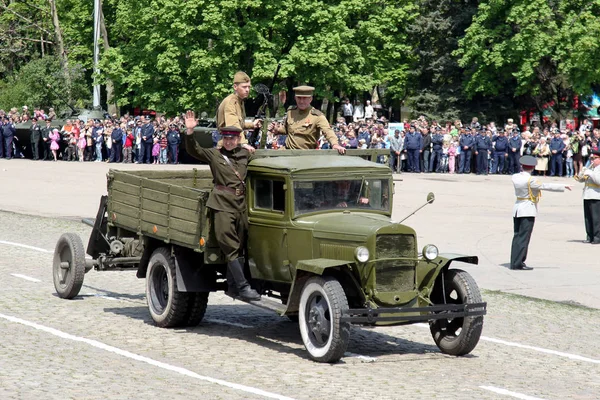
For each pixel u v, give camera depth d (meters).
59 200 36.03
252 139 15.30
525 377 12.59
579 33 61.06
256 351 13.55
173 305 14.78
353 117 70.25
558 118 65.12
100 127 59.97
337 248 13.05
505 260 23.25
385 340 14.91
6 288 18.47
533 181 21.88
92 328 14.94
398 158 53.31
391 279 12.91
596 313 17.53
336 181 13.89
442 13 66.56
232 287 14.22
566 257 23.91
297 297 13.13
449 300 13.73
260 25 65.00
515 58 62.16
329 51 64.94
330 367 12.62
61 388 11.21
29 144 62.44
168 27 66.06
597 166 26.36
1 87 81.94
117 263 16.72
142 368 12.35
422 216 31.72
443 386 11.80
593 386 12.23
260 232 14.05
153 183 15.26
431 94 65.12
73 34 81.31
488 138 52.44
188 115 13.71
